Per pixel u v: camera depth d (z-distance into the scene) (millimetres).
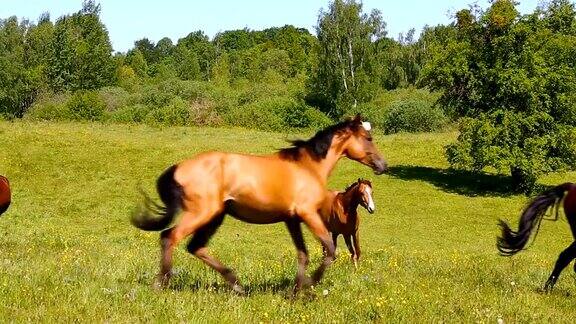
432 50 45062
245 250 21250
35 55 98562
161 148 50406
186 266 11555
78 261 11305
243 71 135750
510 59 41312
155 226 8766
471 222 35219
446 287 10875
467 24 42812
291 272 11383
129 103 85188
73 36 103750
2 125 56500
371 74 95562
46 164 43812
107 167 44375
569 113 41156
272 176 8711
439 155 53031
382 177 45469
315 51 95500
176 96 83562
